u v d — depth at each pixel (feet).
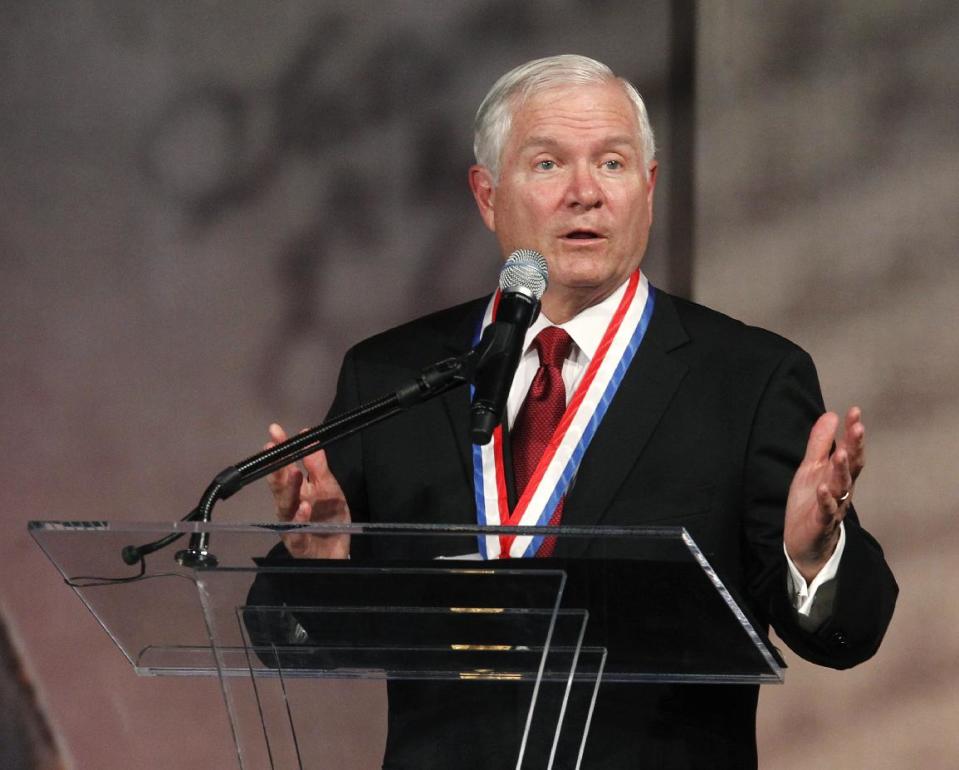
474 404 23.21
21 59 47.65
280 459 23.61
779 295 46.26
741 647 21.31
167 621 21.77
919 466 45.03
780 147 46.44
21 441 47.60
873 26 45.80
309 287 47.78
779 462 28.19
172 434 47.55
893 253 45.52
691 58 47.09
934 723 44.78
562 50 47.42
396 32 47.55
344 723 23.44
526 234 30.30
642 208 30.37
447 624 20.95
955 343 45.01
